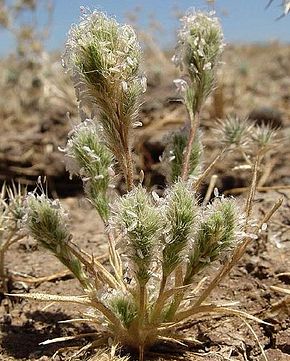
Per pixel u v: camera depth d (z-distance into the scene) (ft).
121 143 0.45
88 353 0.48
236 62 1.57
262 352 0.45
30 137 0.99
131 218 0.40
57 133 1.00
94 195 0.49
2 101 1.32
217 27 0.50
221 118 1.01
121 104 0.44
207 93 0.51
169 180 0.53
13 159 0.96
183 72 0.51
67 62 0.43
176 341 0.45
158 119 1.01
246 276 0.60
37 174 0.96
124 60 0.43
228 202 0.43
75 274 0.47
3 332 0.54
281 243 0.65
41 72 1.33
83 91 0.43
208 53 0.50
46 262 0.68
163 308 0.46
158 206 0.41
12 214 0.58
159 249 0.42
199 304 0.45
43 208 0.45
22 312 0.57
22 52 1.37
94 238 0.74
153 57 1.56
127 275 0.48
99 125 0.47
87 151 0.48
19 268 0.66
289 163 0.89
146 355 0.46
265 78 1.66
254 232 0.47
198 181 0.51
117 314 0.44
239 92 1.28
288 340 0.50
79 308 0.56
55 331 0.53
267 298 0.57
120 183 0.86
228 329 0.51
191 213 0.41
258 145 0.67
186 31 0.50
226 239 0.43
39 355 0.50
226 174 0.86
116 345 0.44
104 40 0.42
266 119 1.01
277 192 0.80
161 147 0.92
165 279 0.43
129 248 0.41
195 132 0.53
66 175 0.95
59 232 0.46
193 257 0.43
